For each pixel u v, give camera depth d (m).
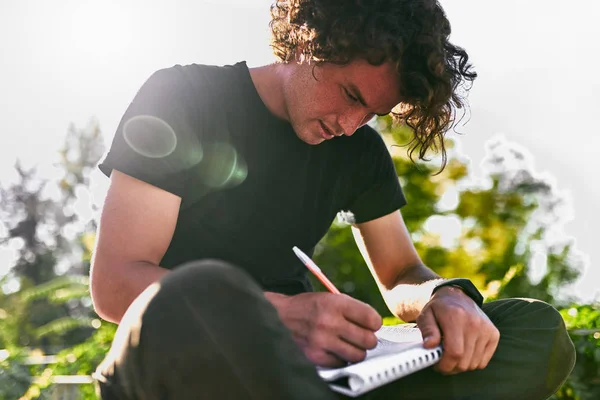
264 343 0.89
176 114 1.60
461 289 1.43
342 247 9.58
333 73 1.56
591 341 2.85
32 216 29.77
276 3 1.75
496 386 1.34
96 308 1.43
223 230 1.69
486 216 9.12
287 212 1.77
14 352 5.21
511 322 1.43
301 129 1.65
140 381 0.96
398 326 1.63
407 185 9.10
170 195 1.54
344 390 1.06
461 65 1.78
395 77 1.57
